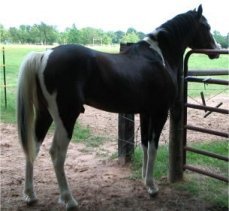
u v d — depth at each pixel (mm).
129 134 4891
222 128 7105
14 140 6215
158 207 3625
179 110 4141
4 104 9367
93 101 3506
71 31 35250
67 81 3252
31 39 37750
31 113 3365
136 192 4000
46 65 3262
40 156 5328
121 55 3701
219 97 10961
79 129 6926
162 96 3824
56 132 3365
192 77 4047
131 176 4477
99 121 7922
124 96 3543
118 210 3537
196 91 12102
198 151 4090
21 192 3932
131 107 3697
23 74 3314
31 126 3367
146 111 3883
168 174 4332
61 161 3383
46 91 3297
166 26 4055
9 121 7633
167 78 3836
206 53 3848
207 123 7602
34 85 3350
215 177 3904
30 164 3555
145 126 4113
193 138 6359
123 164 4910
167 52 4008
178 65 4137
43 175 4512
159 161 4934
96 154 5426
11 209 3504
